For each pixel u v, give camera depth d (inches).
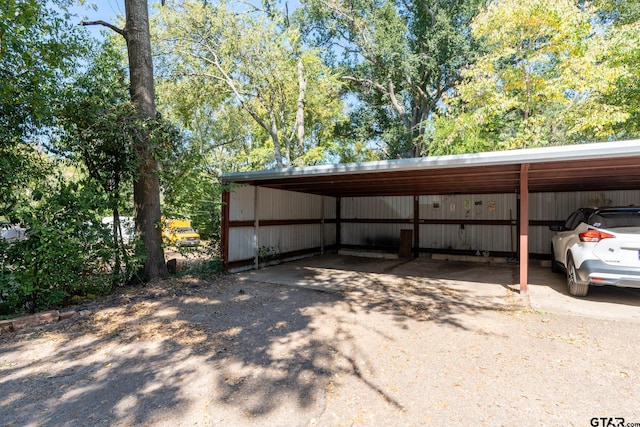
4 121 210.1
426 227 418.3
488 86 386.0
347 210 468.8
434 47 620.4
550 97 376.8
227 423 88.9
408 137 713.6
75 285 201.8
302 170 251.0
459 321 169.9
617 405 95.2
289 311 187.9
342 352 133.1
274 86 593.0
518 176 255.1
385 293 230.2
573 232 222.8
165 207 282.0
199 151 305.7
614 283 183.8
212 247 319.3
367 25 664.4
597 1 413.1
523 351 132.2
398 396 101.1
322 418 90.9
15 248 175.3
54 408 95.3
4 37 191.5
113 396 101.6
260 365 122.0
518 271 313.0
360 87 796.6
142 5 257.4
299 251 397.7
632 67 336.8
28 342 143.7
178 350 135.0
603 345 136.9
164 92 545.0
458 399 99.2
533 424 87.2
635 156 159.0
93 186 225.6
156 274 258.4
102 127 229.6
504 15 351.3
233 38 528.4
